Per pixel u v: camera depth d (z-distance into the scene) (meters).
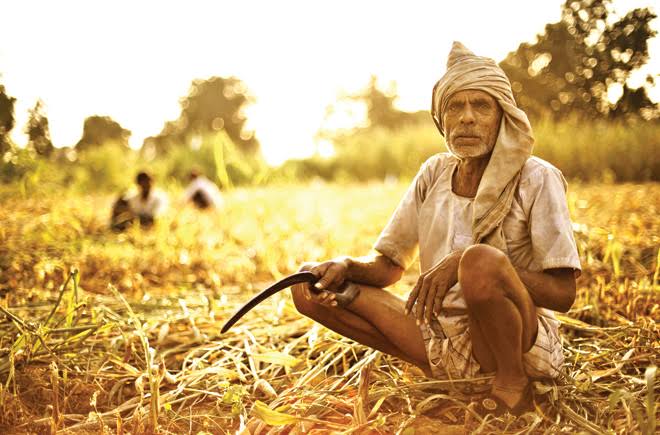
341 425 2.31
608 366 2.90
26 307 3.93
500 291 2.16
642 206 7.56
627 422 2.26
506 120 2.44
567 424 2.30
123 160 15.14
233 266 5.81
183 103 48.22
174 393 2.74
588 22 14.86
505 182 2.39
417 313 2.34
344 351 3.02
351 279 2.63
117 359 3.11
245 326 3.60
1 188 6.84
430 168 2.69
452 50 2.51
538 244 2.34
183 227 7.26
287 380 2.97
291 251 6.32
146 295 4.26
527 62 17.22
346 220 8.35
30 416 2.54
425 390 2.62
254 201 9.95
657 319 3.42
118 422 2.28
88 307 3.84
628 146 13.35
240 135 47.53
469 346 2.46
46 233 5.86
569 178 13.34
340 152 21.52
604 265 4.36
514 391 2.35
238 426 2.52
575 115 14.76
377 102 41.25
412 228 2.70
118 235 6.91
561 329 3.41
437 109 2.54
